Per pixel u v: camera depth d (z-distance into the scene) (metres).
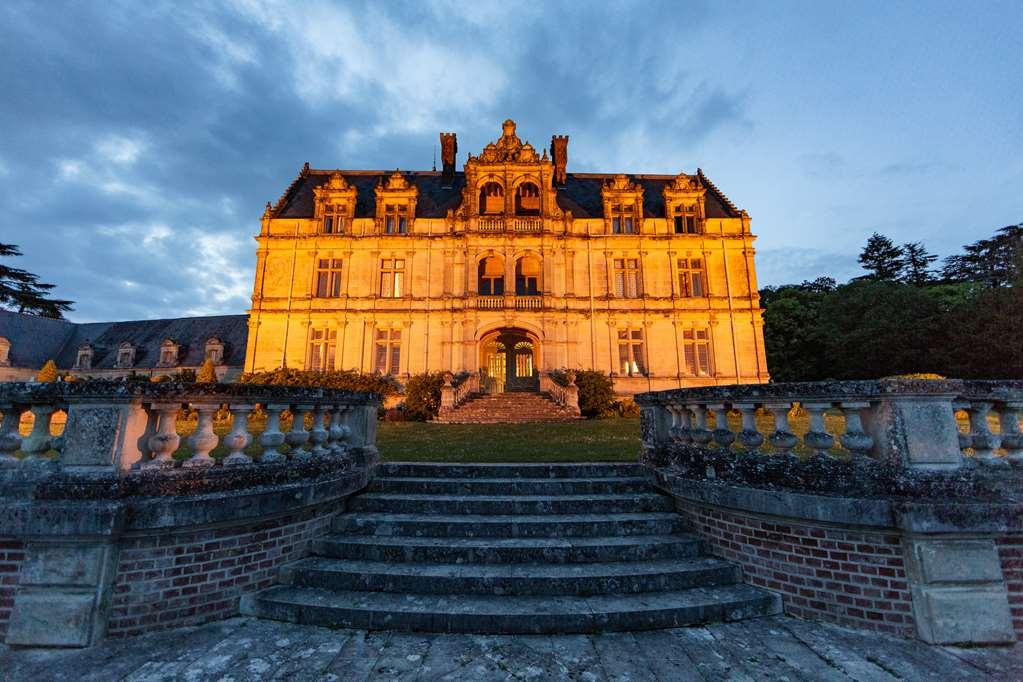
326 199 29.36
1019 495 4.30
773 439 5.23
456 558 5.37
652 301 28.53
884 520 4.29
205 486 4.71
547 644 4.12
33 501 4.25
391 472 7.46
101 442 4.37
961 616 4.07
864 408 4.80
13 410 4.62
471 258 28.20
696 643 4.13
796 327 37.78
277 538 5.25
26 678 3.55
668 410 7.09
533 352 32.22
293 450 5.80
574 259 29.03
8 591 4.19
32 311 44.66
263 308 27.81
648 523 6.00
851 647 4.05
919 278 47.19
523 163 29.38
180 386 4.71
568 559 5.36
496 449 10.35
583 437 12.62
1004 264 39.09
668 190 29.89
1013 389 4.55
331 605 4.57
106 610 4.17
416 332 27.72
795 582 4.79
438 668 3.71
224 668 3.71
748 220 29.38
